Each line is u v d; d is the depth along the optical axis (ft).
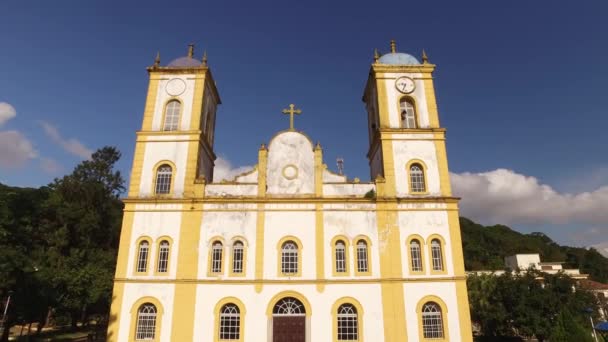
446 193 98.32
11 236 114.32
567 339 91.91
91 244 182.60
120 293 88.69
